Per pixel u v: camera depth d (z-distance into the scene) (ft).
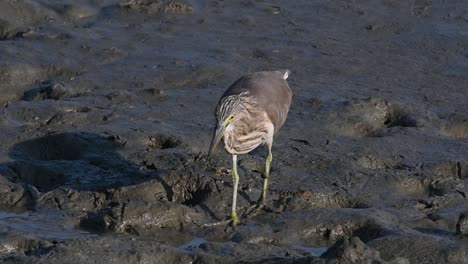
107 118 76.95
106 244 54.65
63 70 88.99
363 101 80.79
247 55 93.45
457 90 86.12
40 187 67.10
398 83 87.66
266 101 62.75
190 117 78.28
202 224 60.49
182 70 88.58
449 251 54.70
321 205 64.08
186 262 54.08
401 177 67.00
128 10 104.42
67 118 76.33
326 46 96.37
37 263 52.19
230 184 65.41
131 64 90.33
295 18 104.06
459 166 69.36
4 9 102.01
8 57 89.97
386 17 104.94
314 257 51.13
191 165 68.23
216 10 105.50
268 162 63.57
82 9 104.17
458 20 103.91
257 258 53.88
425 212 62.64
